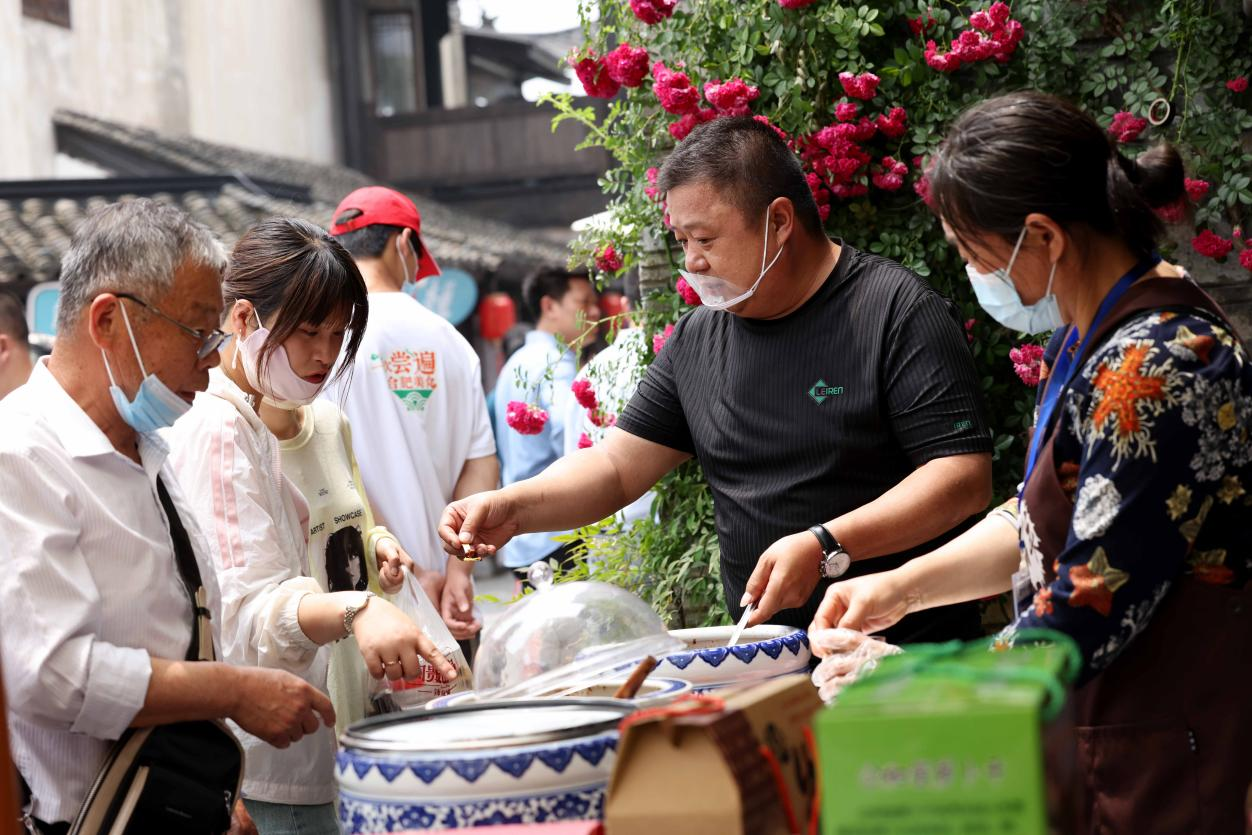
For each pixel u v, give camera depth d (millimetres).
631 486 2807
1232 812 1666
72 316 2053
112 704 1954
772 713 1400
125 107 18781
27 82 16812
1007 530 2088
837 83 3350
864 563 2486
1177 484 1591
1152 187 1791
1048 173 1688
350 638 2771
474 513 2551
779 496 2553
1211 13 3230
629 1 3363
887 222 3357
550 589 1908
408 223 3812
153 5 19469
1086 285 1746
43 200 14586
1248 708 1673
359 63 24344
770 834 1312
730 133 2508
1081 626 1598
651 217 3494
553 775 1437
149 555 2082
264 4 22172
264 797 2553
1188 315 1659
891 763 1105
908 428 2451
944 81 3287
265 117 22016
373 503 3537
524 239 21938
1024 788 1078
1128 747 1688
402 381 3588
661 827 1275
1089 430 1658
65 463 2010
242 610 2416
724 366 2668
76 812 2043
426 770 1433
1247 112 3240
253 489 2488
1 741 1389
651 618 1904
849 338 2508
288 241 2543
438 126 24391
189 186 15883
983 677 1224
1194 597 1672
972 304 3336
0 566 1931
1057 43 3285
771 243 2488
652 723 1303
